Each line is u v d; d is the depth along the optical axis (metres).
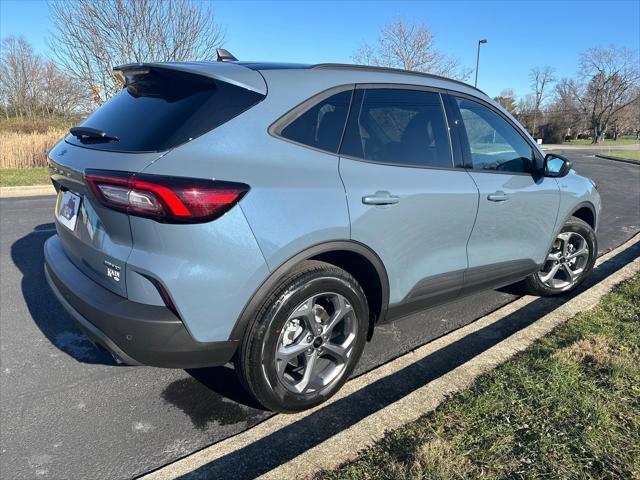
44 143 16.00
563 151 42.22
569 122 77.00
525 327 3.66
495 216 3.39
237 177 2.24
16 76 45.44
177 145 2.22
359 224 2.59
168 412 2.75
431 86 3.20
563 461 2.15
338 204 2.51
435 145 3.11
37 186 11.15
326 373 2.76
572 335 3.36
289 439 2.51
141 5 15.95
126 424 2.64
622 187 13.40
